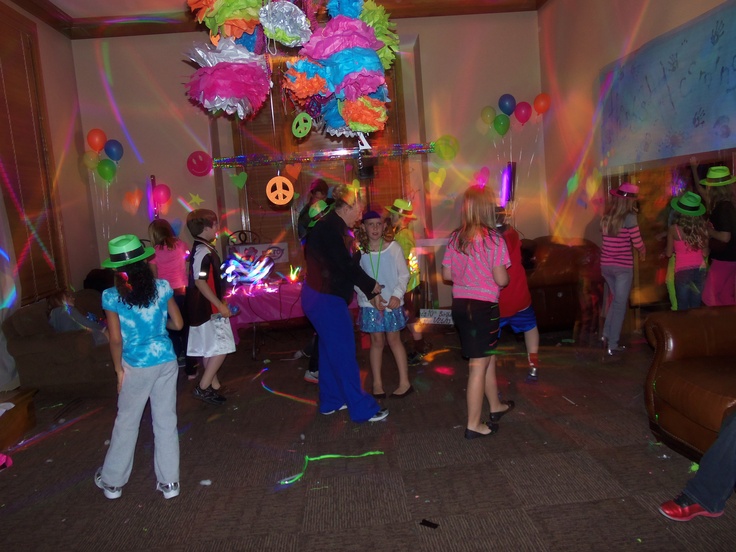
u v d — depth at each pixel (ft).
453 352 19.29
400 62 26.00
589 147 21.91
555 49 24.07
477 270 11.41
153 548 8.82
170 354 10.19
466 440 11.98
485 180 25.54
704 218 15.74
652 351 17.58
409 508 9.50
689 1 15.84
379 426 13.16
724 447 8.24
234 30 7.75
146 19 23.99
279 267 26.66
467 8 24.90
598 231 21.49
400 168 26.63
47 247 21.15
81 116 24.75
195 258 14.47
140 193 25.14
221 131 26.18
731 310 11.02
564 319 20.13
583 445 11.37
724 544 8.00
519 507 9.28
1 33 18.99
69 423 14.79
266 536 8.97
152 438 13.44
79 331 16.92
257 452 12.17
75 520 9.78
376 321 14.34
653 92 17.72
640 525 8.57
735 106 14.26
